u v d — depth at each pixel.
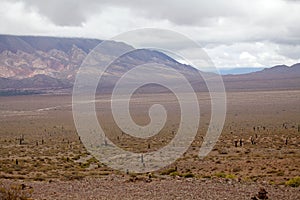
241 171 41.31
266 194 23.84
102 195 24.75
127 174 37.69
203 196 23.80
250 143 70.81
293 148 62.28
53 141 86.69
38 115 161.62
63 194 25.28
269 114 135.62
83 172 41.16
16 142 86.56
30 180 33.47
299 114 131.88
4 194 22.33
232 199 22.91
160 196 24.03
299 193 24.70
